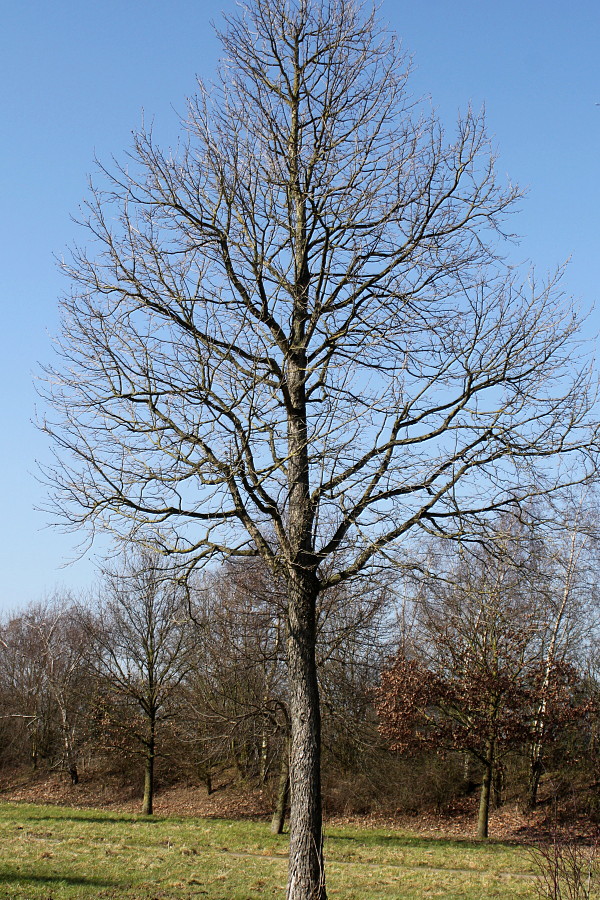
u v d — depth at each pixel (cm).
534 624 2620
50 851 1819
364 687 2828
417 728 2725
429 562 1204
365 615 2355
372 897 1409
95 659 3709
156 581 1111
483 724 2589
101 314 1059
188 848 2000
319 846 966
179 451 1010
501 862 1950
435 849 2178
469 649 2656
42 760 4256
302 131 1155
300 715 1006
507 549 1047
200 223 1087
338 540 1049
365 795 3130
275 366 1070
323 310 1105
